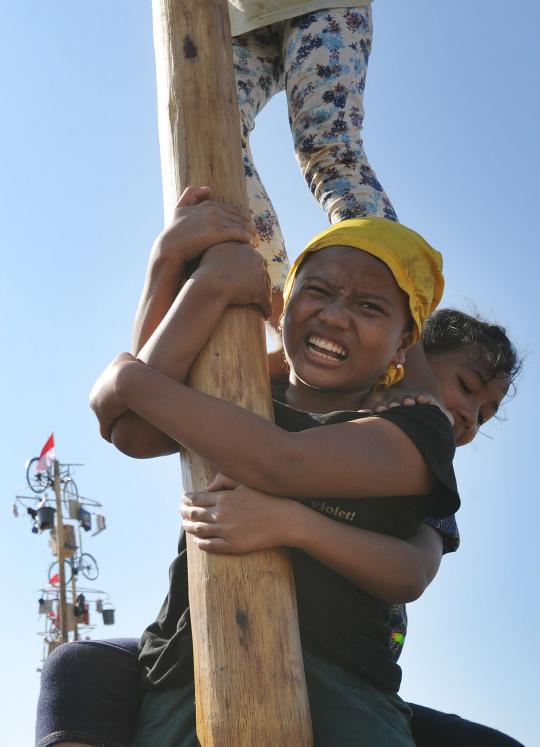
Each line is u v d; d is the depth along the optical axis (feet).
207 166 8.20
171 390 7.43
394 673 8.18
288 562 7.42
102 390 7.80
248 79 12.78
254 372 7.67
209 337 7.68
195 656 7.13
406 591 8.29
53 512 53.01
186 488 7.64
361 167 11.92
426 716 9.74
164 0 8.53
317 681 7.67
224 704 6.81
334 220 11.80
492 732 9.51
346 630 7.98
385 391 9.18
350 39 12.43
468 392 12.39
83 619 52.11
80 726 7.98
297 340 8.78
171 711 7.84
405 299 8.89
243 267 7.85
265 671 6.88
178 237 8.02
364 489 7.78
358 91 12.36
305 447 7.50
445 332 12.57
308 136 12.15
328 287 8.68
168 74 8.39
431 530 9.95
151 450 8.13
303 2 12.39
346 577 7.91
